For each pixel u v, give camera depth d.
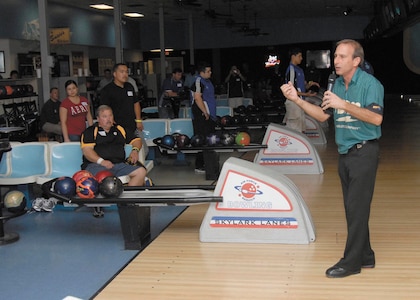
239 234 4.11
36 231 4.70
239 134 6.88
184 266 3.65
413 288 3.18
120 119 5.67
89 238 4.46
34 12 14.20
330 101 3.14
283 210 4.03
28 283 3.49
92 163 5.04
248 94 18.31
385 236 4.20
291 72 7.36
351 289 3.19
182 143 6.81
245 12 19.73
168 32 22.97
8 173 5.45
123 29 20.33
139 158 5.50
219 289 3.24
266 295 3.13
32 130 10.15
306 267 3.56
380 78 24.14
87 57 17.75
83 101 6.30
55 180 4.40
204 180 6.72
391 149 8.77
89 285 3.42
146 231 4.28
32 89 11.53
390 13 12.63
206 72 7.16
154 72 23.56
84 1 15.05
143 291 3.26
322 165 6.90
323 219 4.71
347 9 17.98
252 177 4.04
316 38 23.12
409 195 5.56
